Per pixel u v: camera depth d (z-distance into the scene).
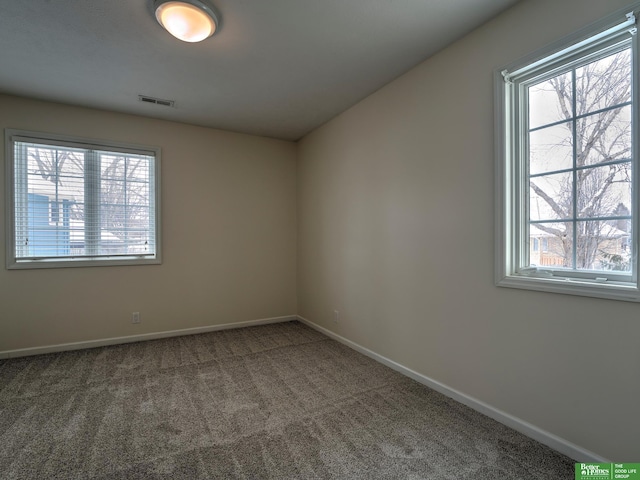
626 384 1.47
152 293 3.64
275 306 4.38
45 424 1.96
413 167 2.59
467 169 2.16
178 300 3.78
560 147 1.79
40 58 2.41
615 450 1.50
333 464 1.63
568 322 1.67
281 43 2.24
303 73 2.66
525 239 1.95
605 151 1.61
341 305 3.52
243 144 4.16
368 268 3.11
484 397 2.07
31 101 3.11
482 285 2.08
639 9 1.40
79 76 2.68
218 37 2.17
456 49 2.23
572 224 1.74
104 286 3.42
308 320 4.22
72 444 1.77
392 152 2.80
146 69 2.58
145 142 3.59
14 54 2.36
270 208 4.34
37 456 1.68
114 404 2.20
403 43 2.25
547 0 1.73
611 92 1.59
